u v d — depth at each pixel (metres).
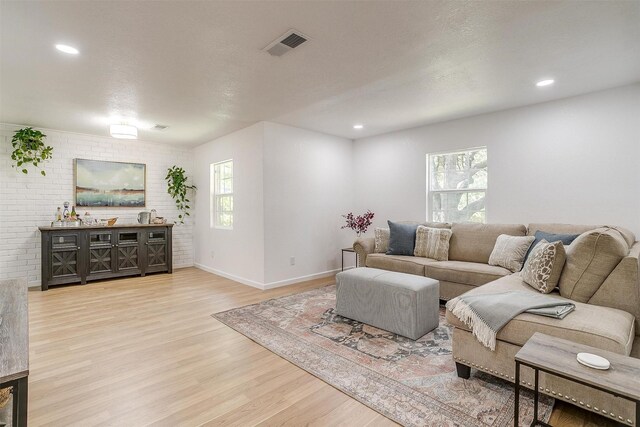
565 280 2.25
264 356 2.41
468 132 4.11
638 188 3.01
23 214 4.53
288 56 2.47
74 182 4.91
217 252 5.34
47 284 4.32
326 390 1.97
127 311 3.43
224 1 1.79
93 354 2.44
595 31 2.14
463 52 2.42
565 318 1.81
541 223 3.49
